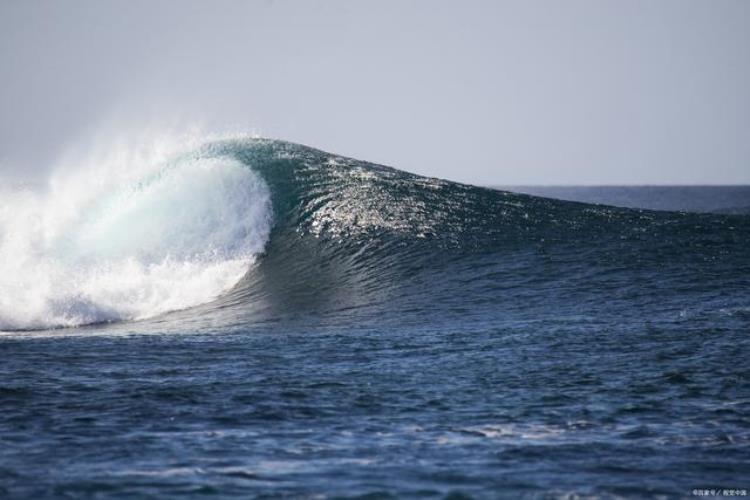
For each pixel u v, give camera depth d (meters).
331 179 126.50
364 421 49.53
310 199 121.00
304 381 60.38
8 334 85.12
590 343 72.25
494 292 95.12
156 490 37.03
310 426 48.41
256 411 51.91
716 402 53.53
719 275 99.44
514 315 85.94
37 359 69.69
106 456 42.28
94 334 83.88
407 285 99.56
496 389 57.56
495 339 75.12
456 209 122.44
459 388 57.97
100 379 61.44
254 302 97.56
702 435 46.06
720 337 73.44
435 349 71.94
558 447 43.75
